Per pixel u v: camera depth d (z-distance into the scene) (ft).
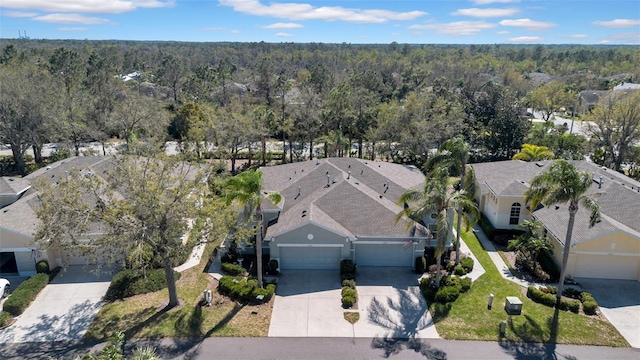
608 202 103.86
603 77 458.50
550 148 182.91
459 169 105.50
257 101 240.53
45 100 161.38
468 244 109.70
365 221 96.37
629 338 72.38
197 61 547.90
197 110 216.54
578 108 320.50
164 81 330.54
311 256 94.48
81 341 71.05
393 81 369.30
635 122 167.32
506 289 87.71
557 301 81.30
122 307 80.74
